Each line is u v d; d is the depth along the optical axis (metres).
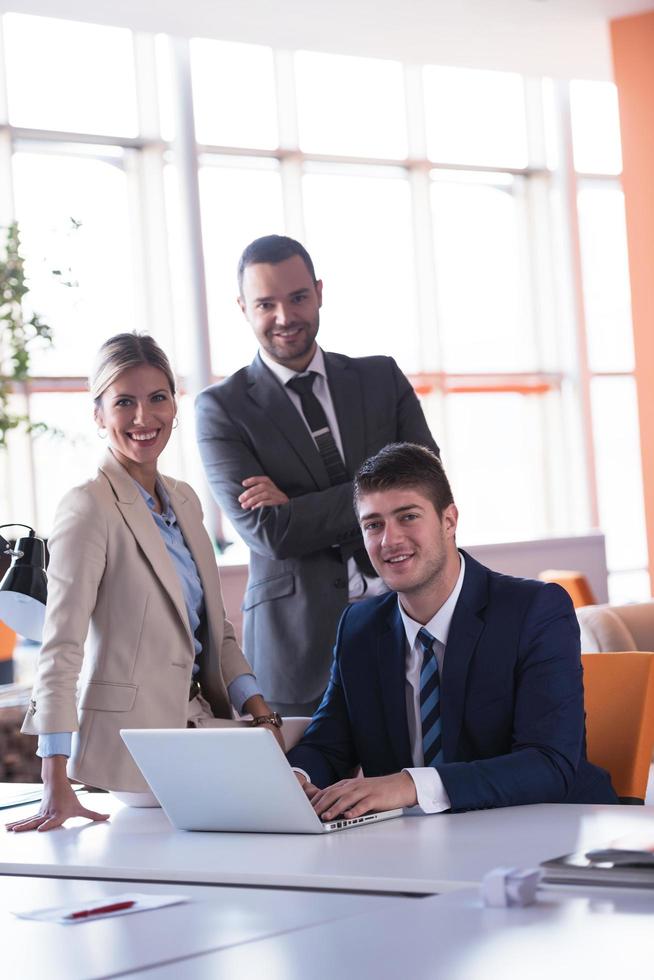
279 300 3.32
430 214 10.91
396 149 10.78
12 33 9.22
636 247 8.70
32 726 2.32
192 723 2.54
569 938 1.23
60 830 2.16
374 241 10.72
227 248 9.99
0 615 2.56
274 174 10.29
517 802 2.05
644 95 8.60
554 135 11.38
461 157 11.09
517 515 11.34
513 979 1.11
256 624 3.34
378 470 2.24
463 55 9.31
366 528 2.26
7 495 9.04
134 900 1.56
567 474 11.44
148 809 2.35
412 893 1.52
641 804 2.39
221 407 3.38
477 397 11.14
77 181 9.48
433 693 2.25
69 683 2.34
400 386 3.47
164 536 2.63
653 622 4.01
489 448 11.20
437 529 2.24
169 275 9.70
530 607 2.24
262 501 3.23
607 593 8.67
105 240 9.53
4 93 9.17
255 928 1.38
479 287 11.18
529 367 11.40
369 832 1.88
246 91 10.12
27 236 9.23
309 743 2.38
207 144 9.97
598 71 9.92
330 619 3.24
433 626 2.26
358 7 8.16
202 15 8.06
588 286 11.55
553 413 11.45
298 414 3.35
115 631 2.48
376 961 1.20
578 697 2.21
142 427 2.59
